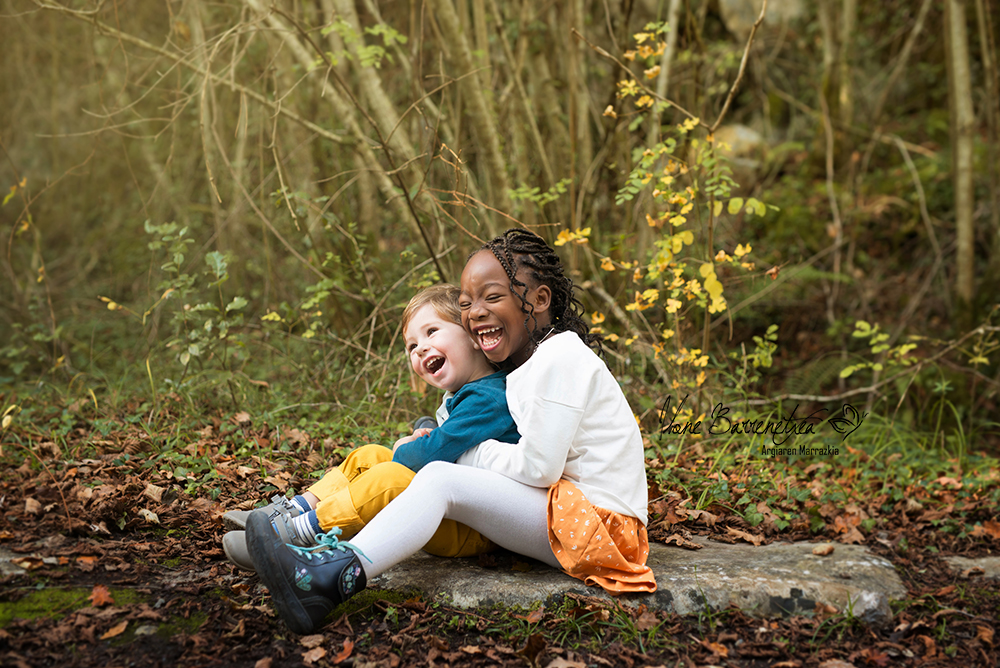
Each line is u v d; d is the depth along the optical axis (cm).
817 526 294
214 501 275
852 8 773
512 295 224
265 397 411
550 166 523
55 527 247
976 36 833
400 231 586
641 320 470
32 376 511
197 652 189
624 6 493
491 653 194
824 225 737
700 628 213
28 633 191
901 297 691
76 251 750
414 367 246
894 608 231
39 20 745
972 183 586
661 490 315
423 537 207
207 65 404
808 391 557
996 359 566
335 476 228
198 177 705
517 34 522
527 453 211
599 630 207
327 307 507
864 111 834
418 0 567
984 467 410
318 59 434
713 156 371
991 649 213
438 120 430
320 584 194
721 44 818
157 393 399
